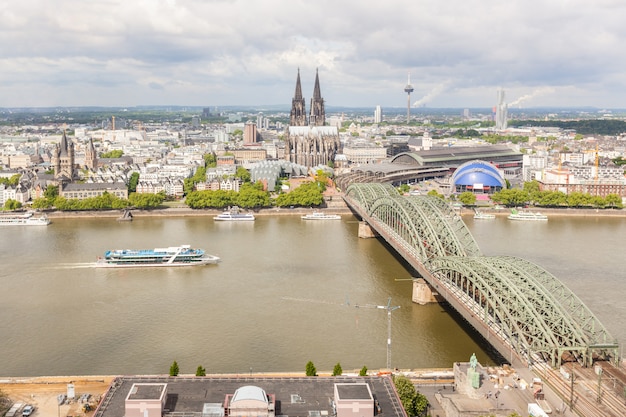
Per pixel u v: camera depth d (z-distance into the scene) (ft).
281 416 590.96
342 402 583.17
